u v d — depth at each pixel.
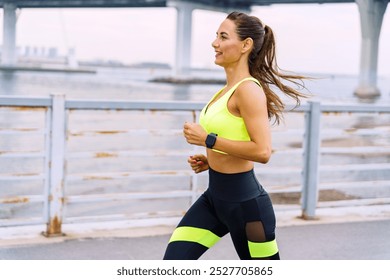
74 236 6.04
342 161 24.42
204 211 3.62
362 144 30.06
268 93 3.56
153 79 156.38
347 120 39.38
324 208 7.62
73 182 17.33
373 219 7.21
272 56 3.56
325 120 39.03
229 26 3.45
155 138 37.16
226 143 3.28
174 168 22.88
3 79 139.50
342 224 6.91
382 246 6.10
